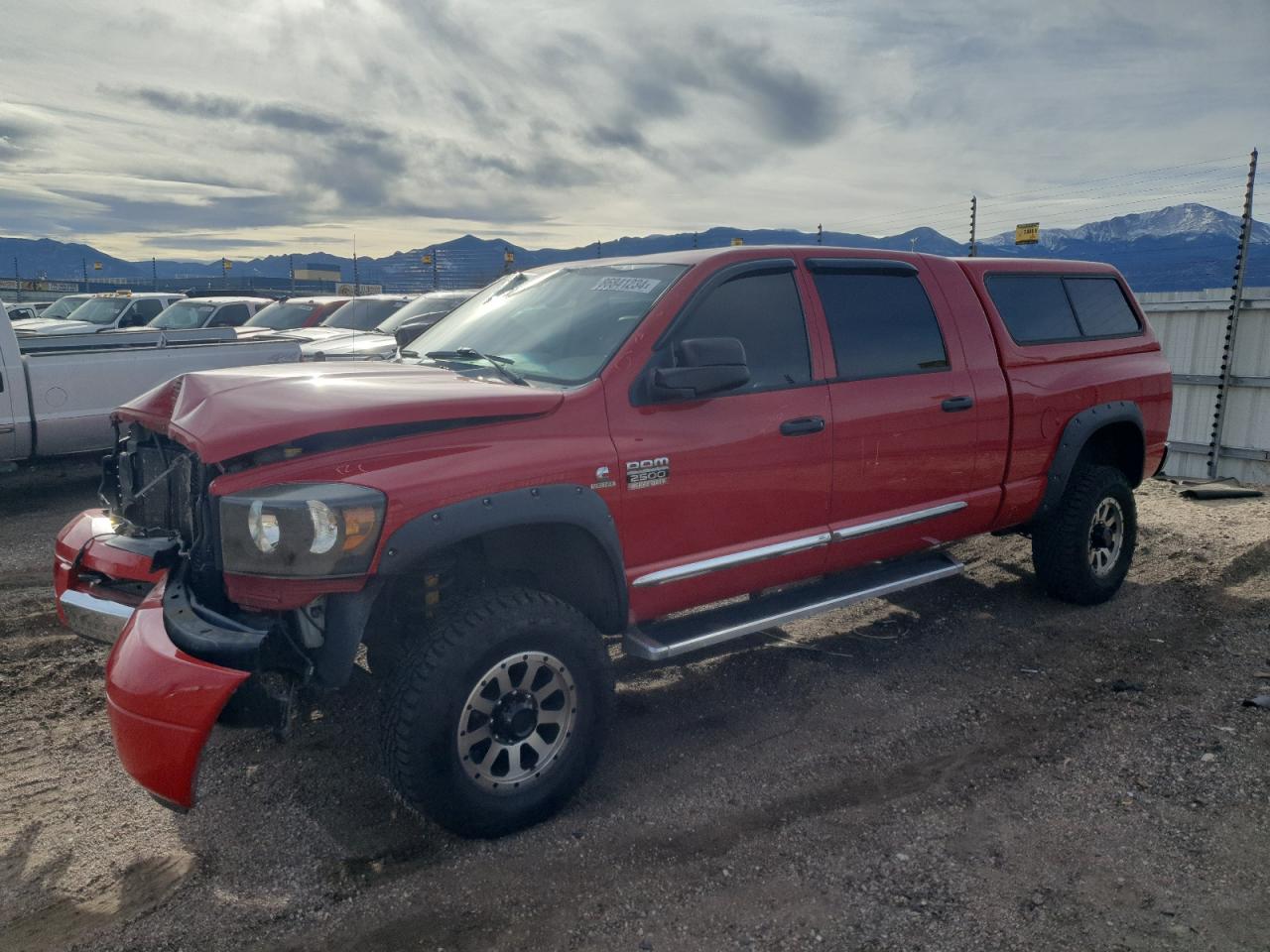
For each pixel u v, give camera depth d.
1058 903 2.77
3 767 3.65
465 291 13.37
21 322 17.48
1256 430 10.43
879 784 3.50
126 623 3.22
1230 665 4.50
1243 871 2.90
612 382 3.42
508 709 3.07
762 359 3.86
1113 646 4.82
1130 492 5.46
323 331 13.23
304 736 3.90
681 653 3.51
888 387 4.22
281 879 2.96
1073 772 3.55
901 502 4.36
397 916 2.76
